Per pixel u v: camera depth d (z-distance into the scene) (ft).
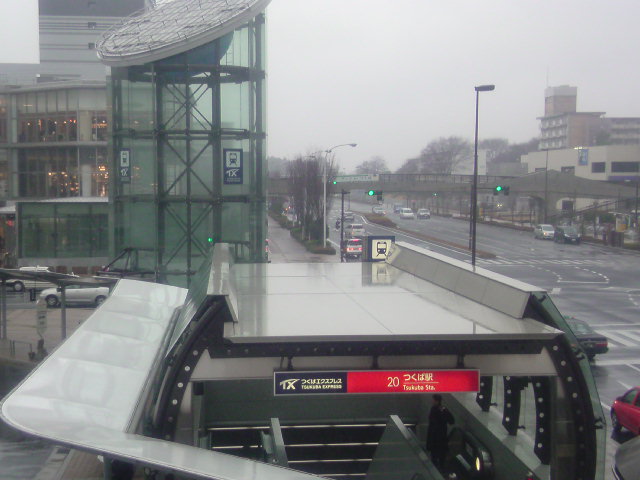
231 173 74.95
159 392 19.89
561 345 19.22
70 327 95.86
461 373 19.02
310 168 211.00
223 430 34.27
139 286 44.04
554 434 19.58
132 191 75.10
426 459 22.88
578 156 352.08
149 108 74.28
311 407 34.73
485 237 223.51
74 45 241.55
